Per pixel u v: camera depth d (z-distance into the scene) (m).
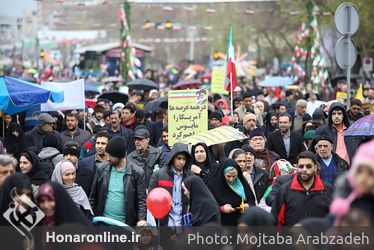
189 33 105.75
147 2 39.62
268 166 19.31
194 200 14.15
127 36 42.91
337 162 17.16
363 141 18.58
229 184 15.34
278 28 75.88
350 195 8.78
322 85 41.34
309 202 12.93
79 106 25.17
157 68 114.50
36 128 22.02
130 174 15.80
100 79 57.56
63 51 84.56
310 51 42.81
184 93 20.34
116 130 23.17
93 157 17.58
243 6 78.06
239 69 58.78
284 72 76.06
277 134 22.16
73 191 15.26
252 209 10.50
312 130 22.67
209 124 23.11
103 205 15.80
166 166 15.74
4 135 24.39
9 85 22.27
